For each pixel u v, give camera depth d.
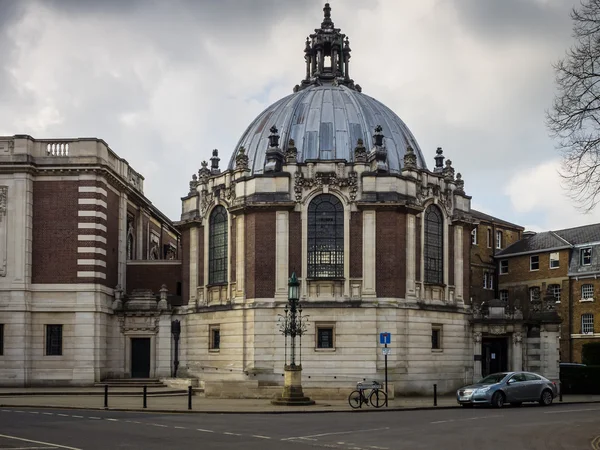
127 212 72.81
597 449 25.88
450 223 62.72
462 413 40.28
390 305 56.19
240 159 60.38
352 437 28.66
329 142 61.44
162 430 30.39
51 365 60.72
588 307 78.69
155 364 63.88
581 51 30.62
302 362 55.72
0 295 60.72
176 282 69.19
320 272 57.03
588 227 84.12
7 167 61.38
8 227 61.31
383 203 56.88
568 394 63.06
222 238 61.41
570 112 30.75
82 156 62.38
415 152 65.62
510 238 92.06
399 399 52.84
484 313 63.22
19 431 29.47
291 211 57.50
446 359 59.84
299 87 70.50
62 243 61.97
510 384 45.59
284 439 27.81
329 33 70.44
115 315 64.50
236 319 57.91
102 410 40.66
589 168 30.33
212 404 44.91
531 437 29.02
